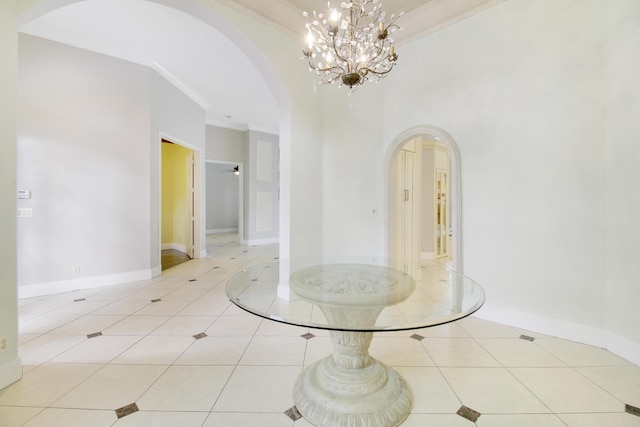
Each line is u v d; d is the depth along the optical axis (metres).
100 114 4.17
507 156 2.93
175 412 1.74
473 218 3.16
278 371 2.16
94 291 4.02
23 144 3.67
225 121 7.88
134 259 4.54
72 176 3.98
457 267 3.23
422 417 1.70
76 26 3.69
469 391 1.93
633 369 2.17
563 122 2.63
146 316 3.18
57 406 1.78
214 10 2.88
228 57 4.49
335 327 1.48
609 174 2.43
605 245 2.46
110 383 2.01
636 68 2.21
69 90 3.93
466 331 2.82
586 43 2.52
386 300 1.65
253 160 8.34
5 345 1.96
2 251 1.94
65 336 2.69
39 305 3.47
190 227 6.52
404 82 3.62
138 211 4.54
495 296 3.04
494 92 2.99
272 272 2.77
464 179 3.21
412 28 3.48
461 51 3.19
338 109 3.96
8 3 1.94
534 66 2.77
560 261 2.68
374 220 3.84
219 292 4.02
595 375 2.10
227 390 1.94
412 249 4.64
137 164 4.52
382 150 3.81
